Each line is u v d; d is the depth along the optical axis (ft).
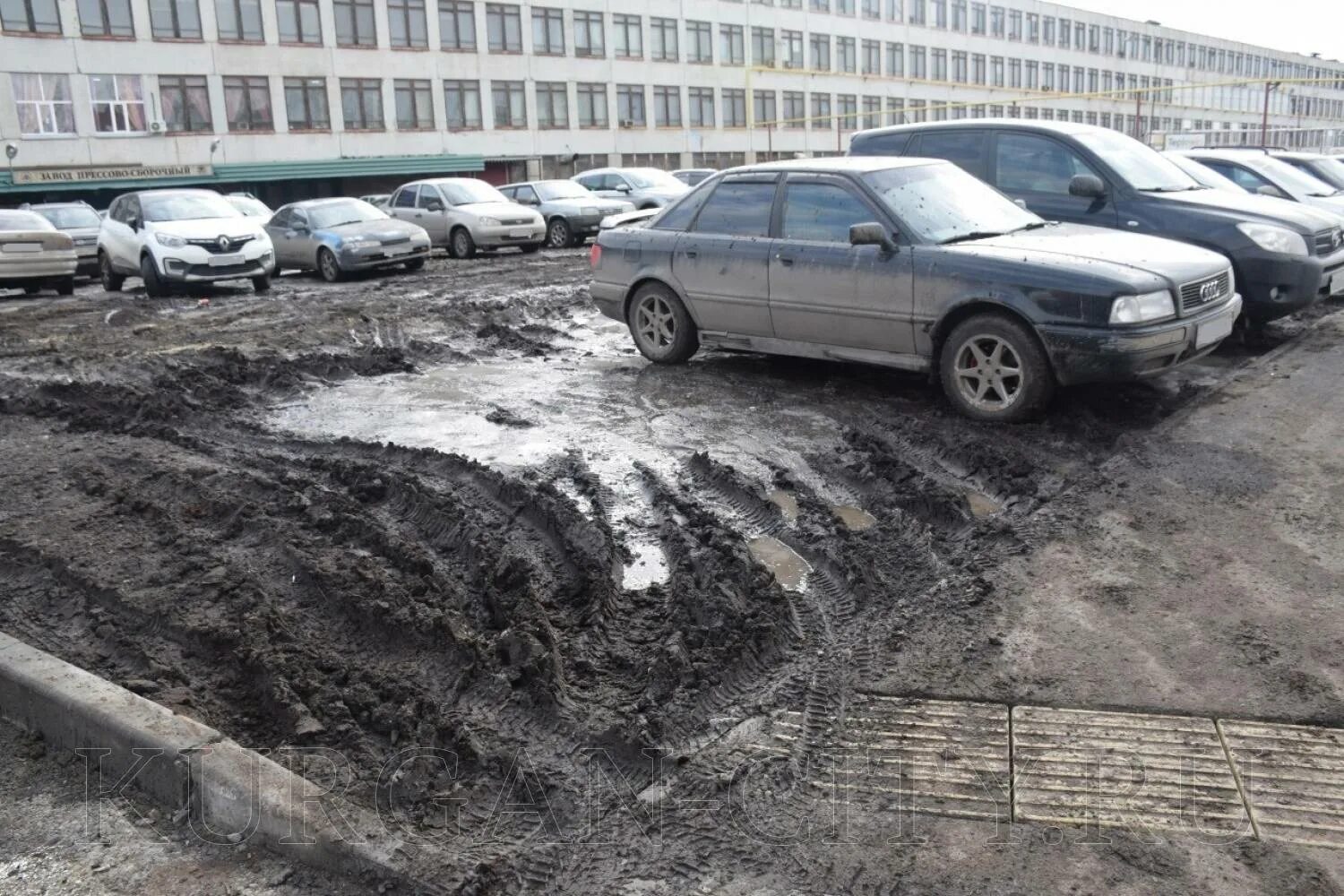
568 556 15.55
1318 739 10.46
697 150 179.93
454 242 72.13
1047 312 20.25
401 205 76.13
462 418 24.21
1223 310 21.66
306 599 14.34
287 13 136.98
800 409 23.52
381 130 146.41
